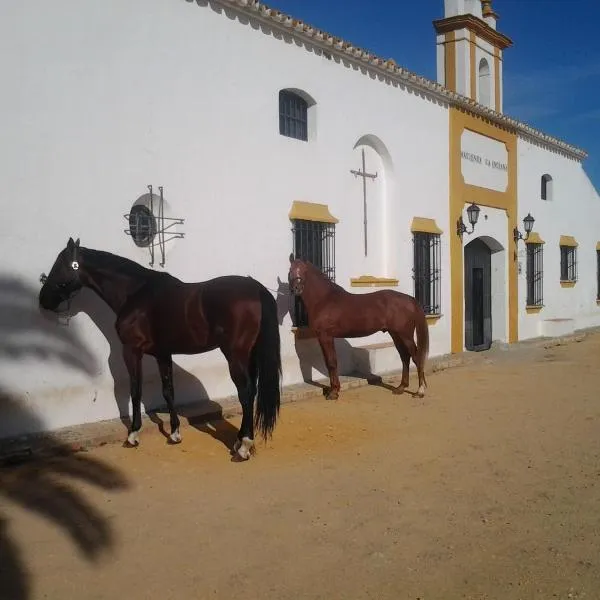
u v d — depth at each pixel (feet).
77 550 13.41
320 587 11.82
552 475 18.35
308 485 17.51
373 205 37.40
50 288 20.97
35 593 11.60
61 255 21.04
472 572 12.38
